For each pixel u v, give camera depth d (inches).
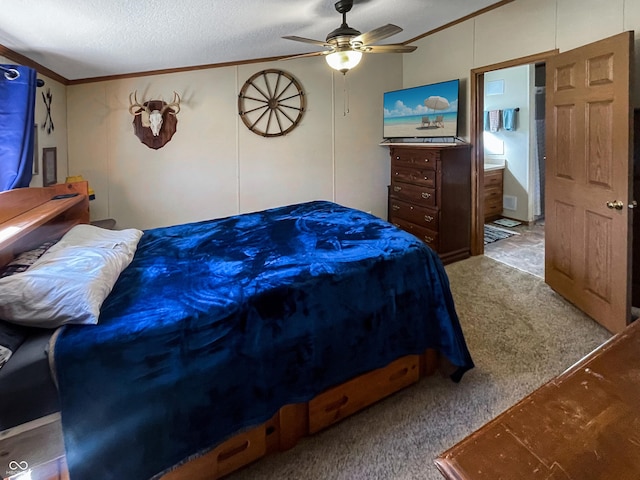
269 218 125.1
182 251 95.7
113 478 56.8
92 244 83.7
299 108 188.1
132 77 168.9
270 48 162.9
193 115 176.7
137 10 104.0
